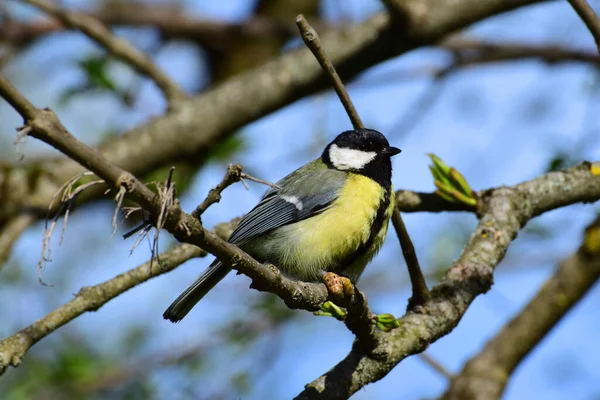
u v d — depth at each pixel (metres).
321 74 11.48
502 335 9.62
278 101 11.60
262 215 8.42
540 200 8.39
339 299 6.00
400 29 11.00
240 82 11.70
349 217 8.33
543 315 9.50
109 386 11.98
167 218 4.63
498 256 7.65
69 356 12.12
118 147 11.44
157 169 11.74
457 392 9.28
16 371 12.02
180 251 7.43
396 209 6.75
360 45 11.17
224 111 11.57
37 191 10.71
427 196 8.66
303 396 6.07
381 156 8.90
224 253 5.09
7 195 10.59
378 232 8.54
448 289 7.07
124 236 4.64
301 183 8.60
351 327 6.29
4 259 10.23
